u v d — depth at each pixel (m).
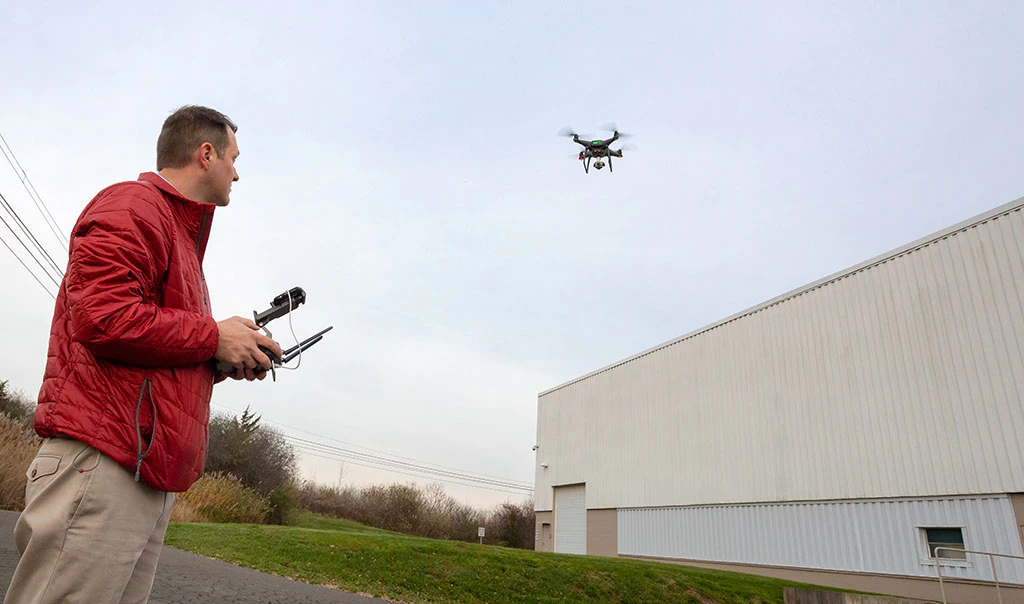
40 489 1.42
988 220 13.62
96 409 1.44
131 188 1.55
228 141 1.85
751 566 17.47
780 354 17.92
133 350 1.43
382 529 38.28
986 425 13.01
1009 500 12.43
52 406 1.44
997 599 12.24
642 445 22.83
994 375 13.05
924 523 13.71
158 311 1.48
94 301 1.38
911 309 14.80
